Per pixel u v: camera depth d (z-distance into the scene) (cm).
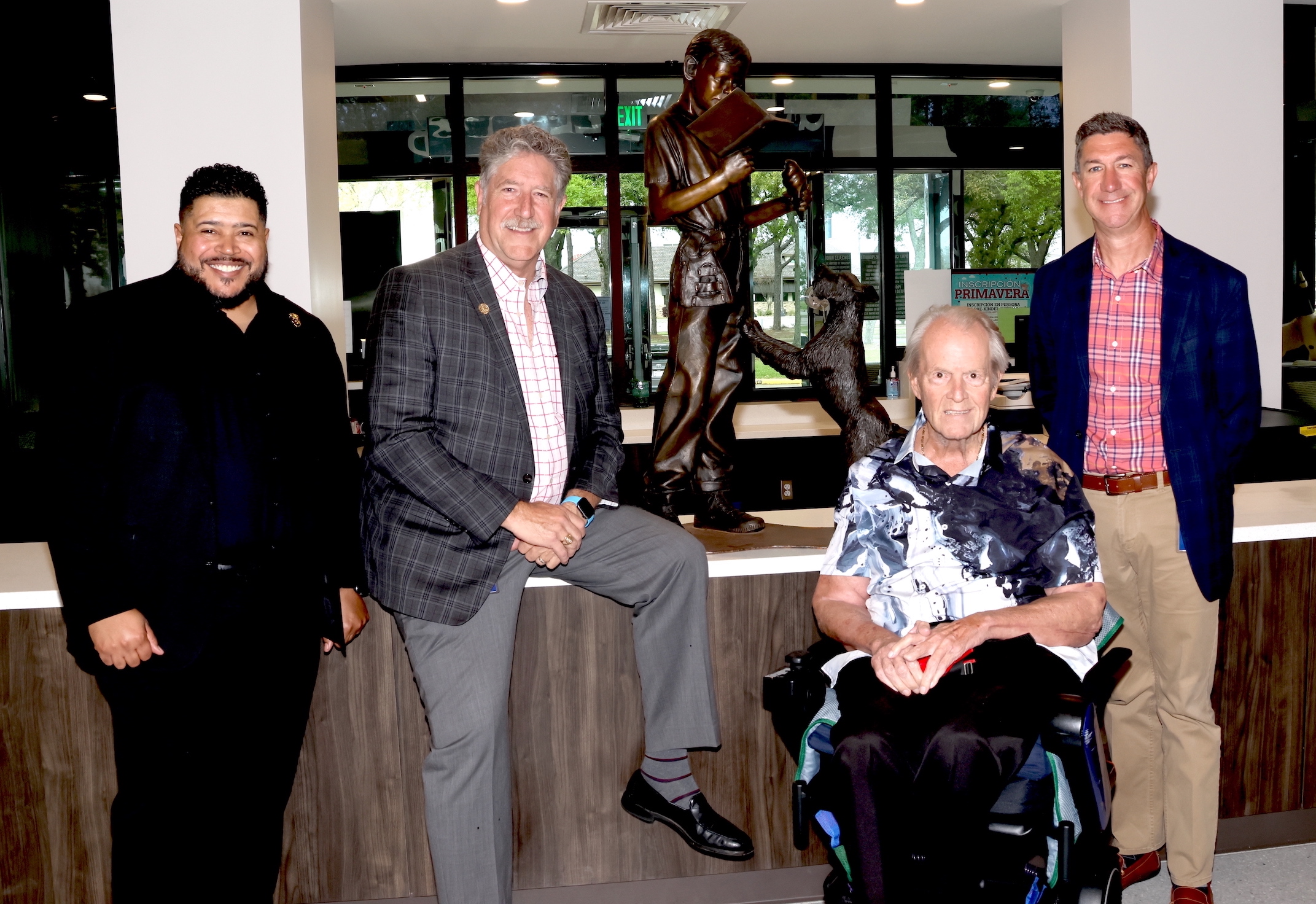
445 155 596
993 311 536
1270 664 228
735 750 215
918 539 173
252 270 164
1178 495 197
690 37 538
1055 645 162
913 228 625
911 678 151
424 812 202
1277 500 254
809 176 228
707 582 206
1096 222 201
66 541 154
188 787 164
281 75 384
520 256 178
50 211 546
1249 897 215
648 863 215
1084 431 209
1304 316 522
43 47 506
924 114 618
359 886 209
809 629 215
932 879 147
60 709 198
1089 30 455
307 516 173
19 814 199
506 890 181
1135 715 215
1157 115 423
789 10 496
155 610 160
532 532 174
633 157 603
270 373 168
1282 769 232
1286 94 516
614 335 614
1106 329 206
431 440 175
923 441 179
